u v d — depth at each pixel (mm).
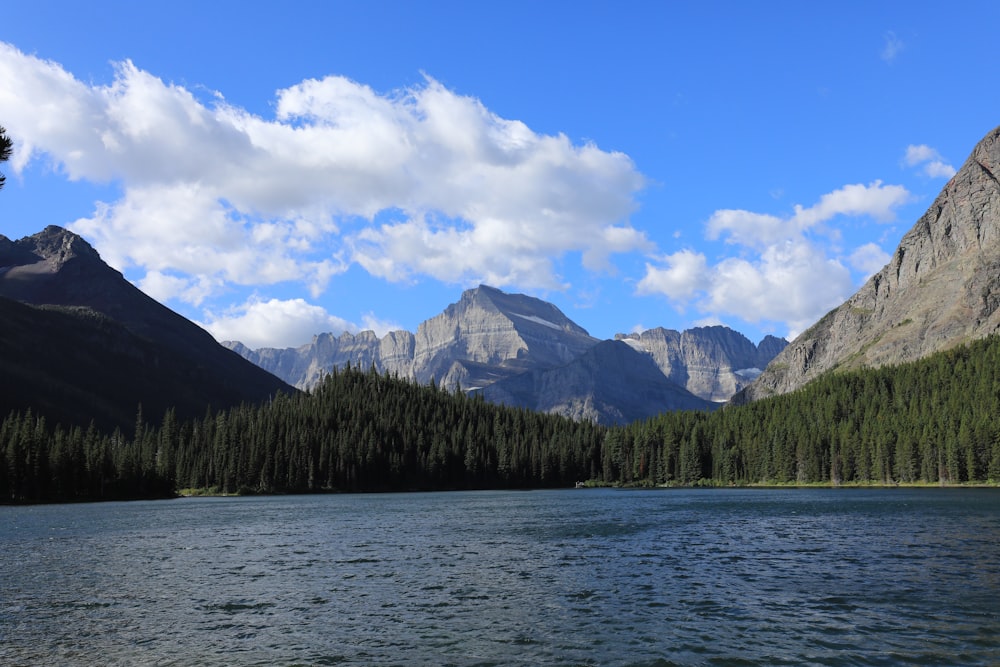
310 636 40750
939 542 75125
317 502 191750
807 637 38906
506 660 36000
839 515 113875
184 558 71500
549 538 85938
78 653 38062
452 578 58219
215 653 37750
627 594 50812
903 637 38594
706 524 102062
